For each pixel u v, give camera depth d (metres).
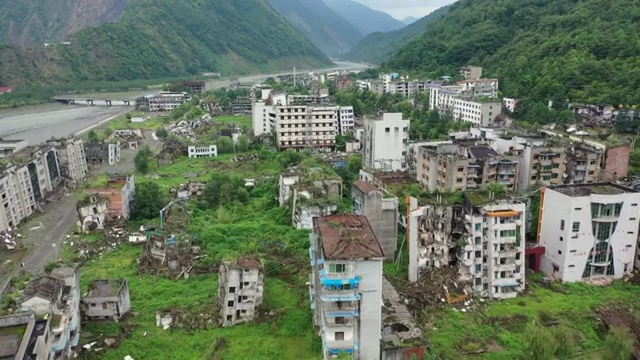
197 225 115.81
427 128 197.12
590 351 72.50
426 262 88.25
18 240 113.00
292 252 101.06
